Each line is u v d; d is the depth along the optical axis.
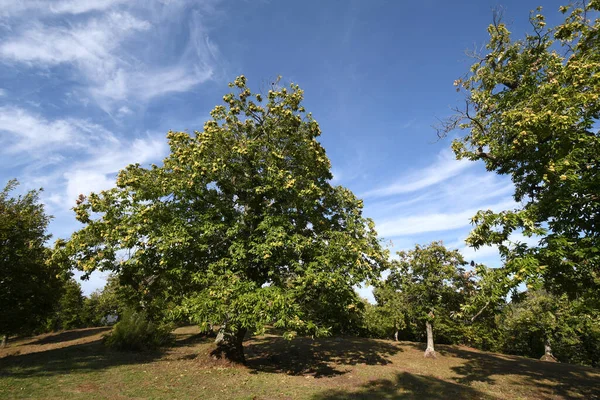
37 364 11.68
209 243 12.43
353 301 13.49
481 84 12.38
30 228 16.73
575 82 8.58
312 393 9.55
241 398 8.75
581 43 9.66
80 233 11.68
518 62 11.36
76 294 35.94
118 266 12.04
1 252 14.73
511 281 7.54
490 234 8.41
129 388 9.15
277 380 10.98
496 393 10.40
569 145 8.36
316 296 12.80
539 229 7.73
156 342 16.92
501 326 28.44
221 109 14.16
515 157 10.01
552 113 8.34
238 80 14.02
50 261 11.71
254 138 13.87
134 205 12.09
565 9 10.25
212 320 10.34
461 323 22.55
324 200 15.02
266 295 10.37
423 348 20.33
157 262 12.20
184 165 12.61
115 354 14.55
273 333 24.02
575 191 7.48
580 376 13.05
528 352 28.20
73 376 10.06
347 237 12.63
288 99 14.02
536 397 10.02
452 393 10.12
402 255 19.41
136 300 16.61
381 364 14.80
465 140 11.98
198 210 12.59
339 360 15.45
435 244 19.05
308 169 13.43
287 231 12.36
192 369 12.02
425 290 18.05
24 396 7.89
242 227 12.05
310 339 21.34
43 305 16.64
